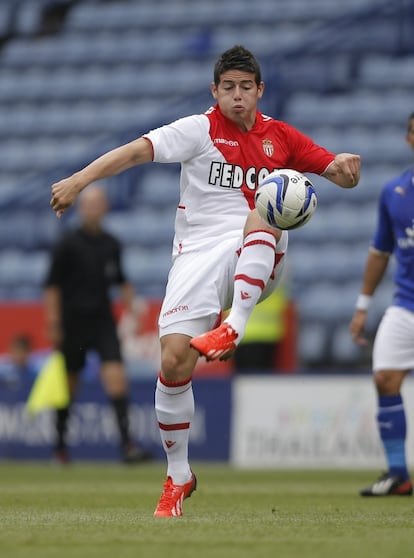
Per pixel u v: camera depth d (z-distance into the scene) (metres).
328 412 44.81
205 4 84.44
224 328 17.95
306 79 71.94
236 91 19.22
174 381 18.55
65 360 42.88
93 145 79.44
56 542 14.33
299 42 78.94
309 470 41.59
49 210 70.88
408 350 27.22
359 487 30.75
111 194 71.19
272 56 70.75
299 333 62.44
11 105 83.06
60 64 84.69
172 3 85.50
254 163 19.59
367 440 44.09
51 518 19.00
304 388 45.31
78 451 48.72
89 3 88.00
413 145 26.86
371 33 72.38
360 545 14.02
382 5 74.06
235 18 82.44
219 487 30.62
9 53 86.81
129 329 52.19
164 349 18.53
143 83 81.50
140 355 52.03
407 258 27.28
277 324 50.50
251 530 16.19
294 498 25.72
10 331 54.69
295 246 66.94
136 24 85.31
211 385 46.94
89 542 14.34
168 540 14.61
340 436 44.50
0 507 22.53
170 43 83.31
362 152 71.56
